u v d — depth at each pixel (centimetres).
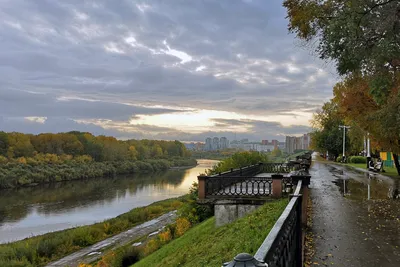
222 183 1339
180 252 1198
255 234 877
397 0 1016
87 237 2456
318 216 944
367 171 3009
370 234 750
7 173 5966
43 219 3494
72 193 5391
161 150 11900
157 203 3950
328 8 1178
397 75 1234
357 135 3141
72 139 8600
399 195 1369
